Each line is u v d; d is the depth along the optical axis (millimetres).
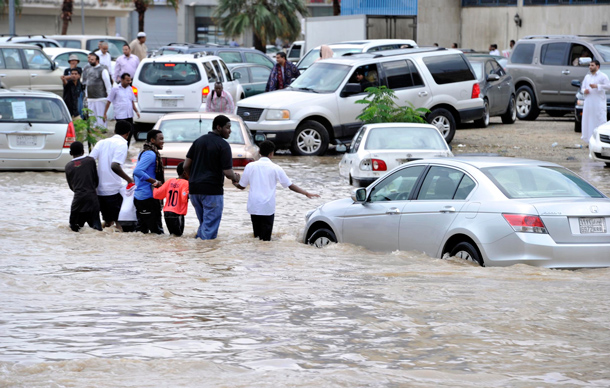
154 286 16109
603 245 17219
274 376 10453
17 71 53406
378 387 10062
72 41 70875
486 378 10445
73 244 21188
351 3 68500
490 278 16500
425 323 13211
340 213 21094
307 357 11383
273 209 22438
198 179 22516
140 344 11984
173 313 13898
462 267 17562
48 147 35250
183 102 47594
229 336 12453
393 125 32469
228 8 123312
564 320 13367
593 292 15289
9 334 12484
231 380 10289
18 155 35031
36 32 127438
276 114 43562
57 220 25250
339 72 45281
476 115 47000
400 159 30797
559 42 58000
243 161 30266
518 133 50906
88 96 47312
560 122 58188
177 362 11016
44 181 33406
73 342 12062
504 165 18656
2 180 33500
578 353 11602
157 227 23734
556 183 18359
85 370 10664
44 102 35594
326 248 20562
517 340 12242
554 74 57594
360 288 15859
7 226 23969
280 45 137750
